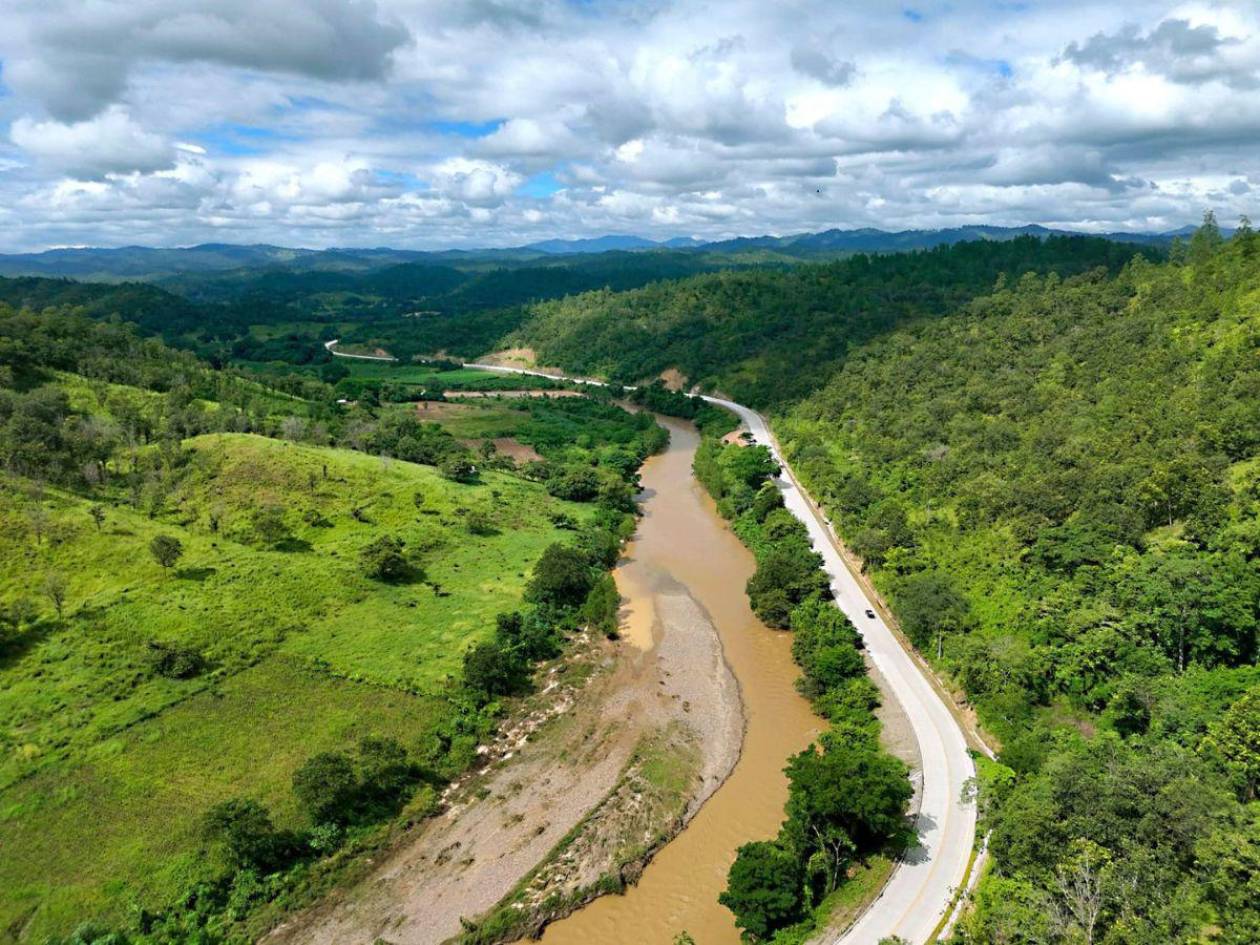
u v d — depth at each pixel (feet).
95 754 215.51
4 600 263.70
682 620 334.03
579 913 185.57
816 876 184.14
